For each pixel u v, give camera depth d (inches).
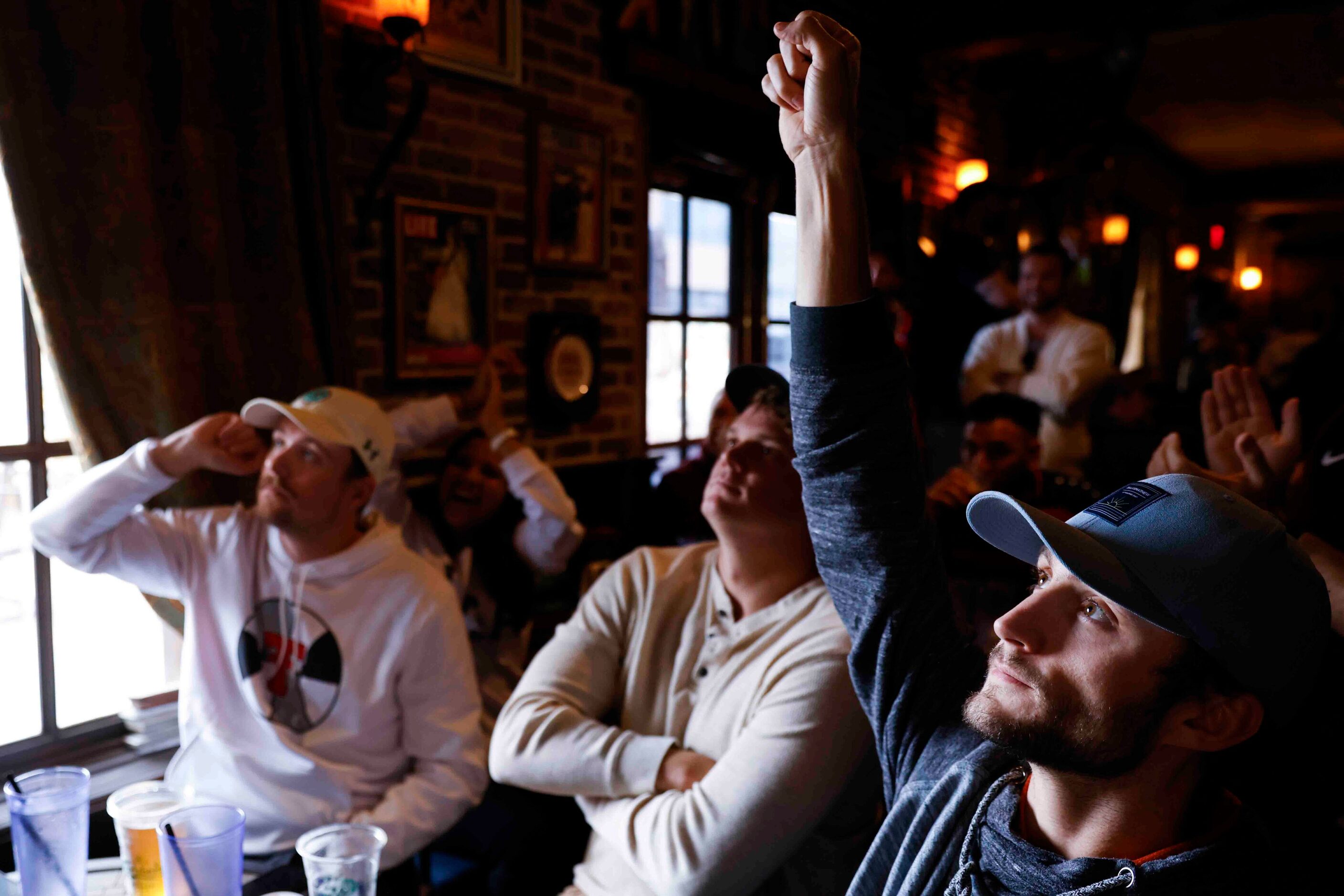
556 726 51.6
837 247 35.9
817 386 37.0
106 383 63.7
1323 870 35.4
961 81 173.9
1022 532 32.3
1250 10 127.9
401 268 92.7
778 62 37.1
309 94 76.8
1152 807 28.2
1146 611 25.7
